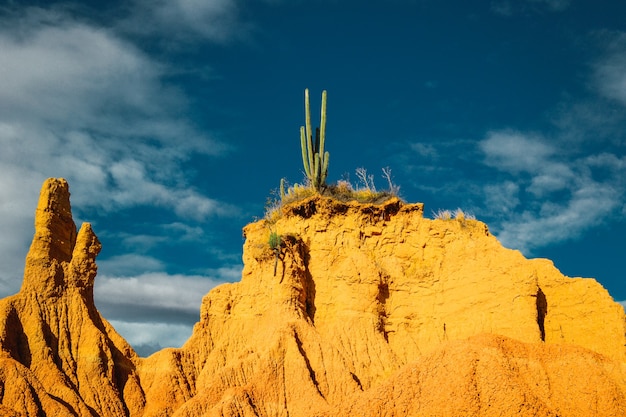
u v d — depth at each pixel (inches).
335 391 3002.0
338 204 3462.1
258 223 3575.3
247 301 3383.4
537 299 3149.6
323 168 3617.1
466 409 2554.1
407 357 3191.4
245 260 3513.8
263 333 3206.2
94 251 3427.7
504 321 3083.2
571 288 3161.9
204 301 3472.0
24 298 3225.9
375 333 3189.0
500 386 2578.7
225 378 3026.6
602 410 2623.0
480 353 2691.9
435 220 3425.2
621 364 2792.8
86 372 3147.1
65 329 3221.0
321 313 3319.4
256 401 2940.5
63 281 3316.9
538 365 2728.8
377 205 3464.6
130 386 3208.7
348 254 3395.7
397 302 3307.1
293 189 3634.4
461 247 3319.4
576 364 2736.2
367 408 2689.5
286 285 3277.6
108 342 3277.6
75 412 2982.3
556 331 3132.4
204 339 3400.6
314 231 3452.3
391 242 3422.7
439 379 2684.5
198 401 2967.5
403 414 2659.9
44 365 3093.0
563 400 2657.5
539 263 3250.5
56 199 3398.1
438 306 3262.8
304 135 3693.4
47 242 3329.2
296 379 2989.7
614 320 3053.6
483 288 3174.2
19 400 2893.7
